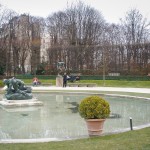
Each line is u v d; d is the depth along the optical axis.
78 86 47.09
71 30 72.88
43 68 66.62
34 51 71.19
